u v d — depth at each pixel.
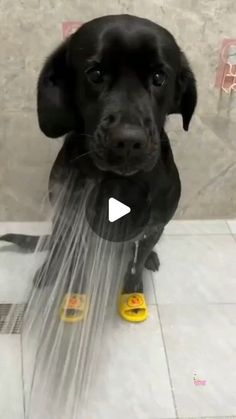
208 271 1.02
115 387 0.81
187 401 0.80
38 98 0.81
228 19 0.93
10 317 0.90
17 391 0.80
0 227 1.08
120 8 0.92
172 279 1.00
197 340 0.89
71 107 0.80
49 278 0.92
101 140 0.71
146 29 0.72
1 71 0.95
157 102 0.75
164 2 0.92
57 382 0.82
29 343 0.87
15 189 1.07
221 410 0.80
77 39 0.75
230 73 0.98
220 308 0.95
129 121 0.69
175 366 0.85
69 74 0.78
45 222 1.04
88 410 0.78
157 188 0.81
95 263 0.88
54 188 0.85
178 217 1.13
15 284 0.96
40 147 1.03
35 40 0.93
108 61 0.71
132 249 0.87
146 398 0.80
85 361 0.84
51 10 0.91
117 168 0.73
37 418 0.77
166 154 0.82
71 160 0.82
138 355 0.86
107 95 0.72
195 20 0.93
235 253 1.06
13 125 1.00
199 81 0.99
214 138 1.05
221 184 1.10
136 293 0.92
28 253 1.01
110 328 0.89
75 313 0.88
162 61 0.73
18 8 0.90
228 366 0.86
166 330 0.90
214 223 1.13
